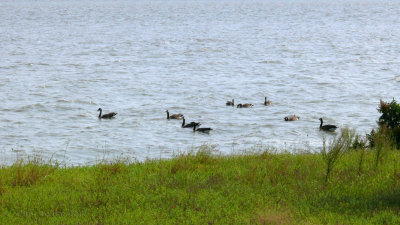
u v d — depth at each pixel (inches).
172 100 1807.3
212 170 671.1
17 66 2618.1
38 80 2197.3
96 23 6245.1
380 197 543.2
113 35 4628.4
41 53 3240.7
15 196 561.0
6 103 1717.5
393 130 863.1
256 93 1937.7
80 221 486.0
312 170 645.9
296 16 7682.1
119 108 1680.6
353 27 5561.0
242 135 1331.2
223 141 1270.9
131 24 6082.7
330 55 3157.0
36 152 1160.2
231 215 494.9
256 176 626.5
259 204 525.7
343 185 592.4
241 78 2301.9
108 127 1433.3
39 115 1567.4
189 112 1628.9
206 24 6072.8
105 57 3073.3
